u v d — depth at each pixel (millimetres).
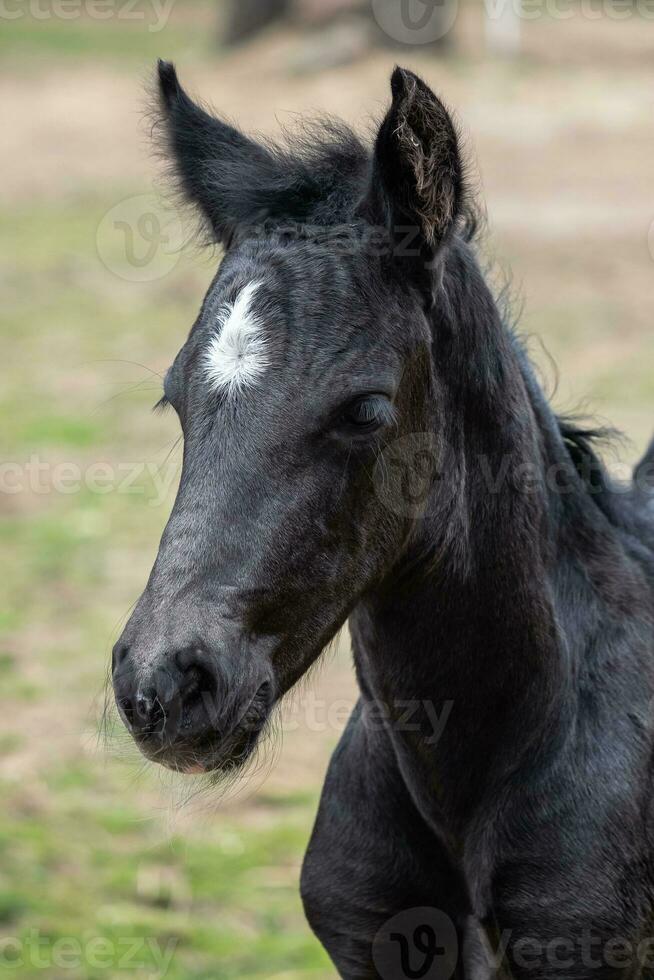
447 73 29484
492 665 4184
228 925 6883
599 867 4102
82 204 23734
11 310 18688
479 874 4223
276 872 7324
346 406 3711
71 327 17938
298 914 6988
